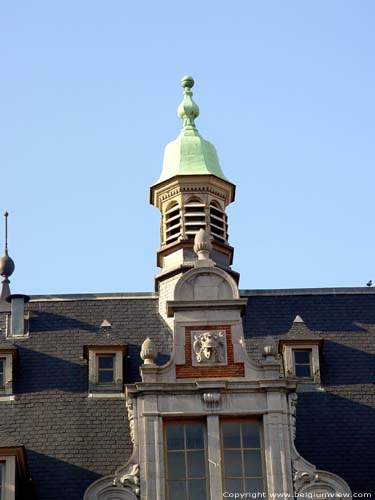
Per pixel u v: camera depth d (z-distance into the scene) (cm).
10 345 6206
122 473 5481
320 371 6197
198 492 5462
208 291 5803
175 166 6988
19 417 6016
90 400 6072
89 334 6419
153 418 5544
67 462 5803
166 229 6931
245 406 5575
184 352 5669
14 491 5509
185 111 7200
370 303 6600
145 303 6600
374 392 6128
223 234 6938
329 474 5488
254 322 6481
